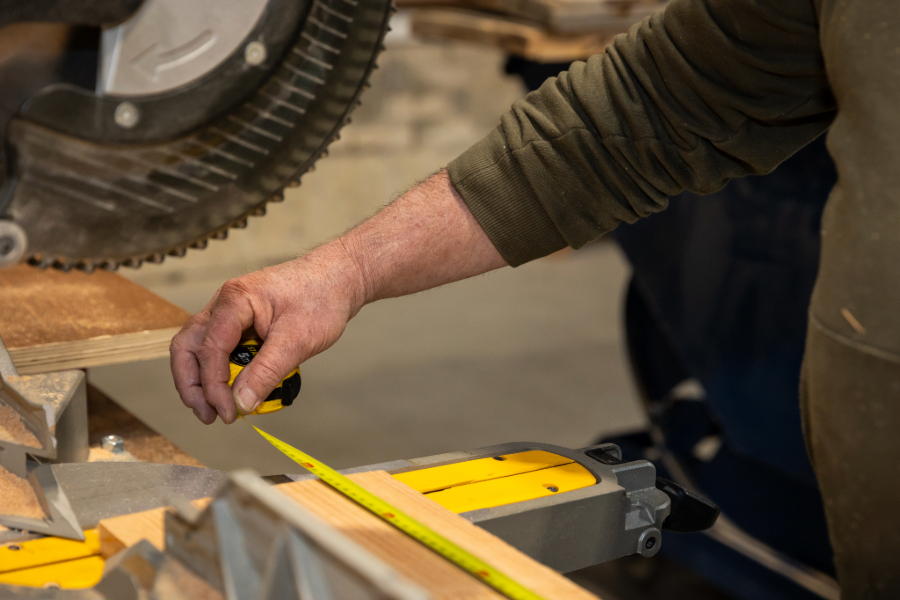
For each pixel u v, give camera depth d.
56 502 0.63
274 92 0.77
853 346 0.58
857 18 0.59
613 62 0.82
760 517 1.87
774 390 1.68
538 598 0.50
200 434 2.75
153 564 0.52
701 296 1.76
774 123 0.79
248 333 0.83
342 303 0.84
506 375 3.32
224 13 0.70
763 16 0.71
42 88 0.66
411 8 2.41
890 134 0.57
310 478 0.67
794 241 1.60
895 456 0.57
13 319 0.92
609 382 3.30
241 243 4.06
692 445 1.98
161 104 0.70
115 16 0.66
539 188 0.83
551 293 4.26
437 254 0.87
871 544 0.60
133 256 0.78
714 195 1.71
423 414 2.96
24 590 0.53
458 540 0.57
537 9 2.05
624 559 2.24
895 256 0.56
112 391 3.01
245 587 0.46
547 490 0.68
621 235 1.84
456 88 4.42
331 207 4.24
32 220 0.70
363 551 0.41
